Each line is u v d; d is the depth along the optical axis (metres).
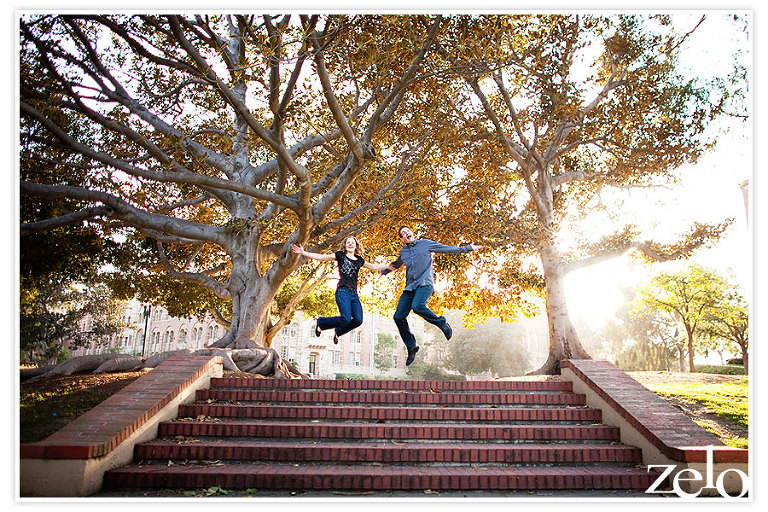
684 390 9.81
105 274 16.52
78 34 9.13
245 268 11.24
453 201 12.93
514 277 13.51
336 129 10.59
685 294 26.44
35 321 31.36
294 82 7.12
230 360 8.88
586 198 15.55
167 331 62.78
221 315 18.91
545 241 11.76
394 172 12.34
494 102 13.53
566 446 5.60
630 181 14.00
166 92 11.87
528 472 4.85
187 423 5.80
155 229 9.95
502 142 12.01
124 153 10.76
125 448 5.01
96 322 36.66
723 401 8.37
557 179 13.62
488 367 53.59
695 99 12.29
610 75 13.40
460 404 6.93
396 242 12.67
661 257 12.77
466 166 12.30
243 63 8.51
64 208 11.77
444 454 5.18
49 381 7.83
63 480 4.27
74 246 12.91
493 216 12.33
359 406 6.83
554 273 11.99
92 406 6.36
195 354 8.91
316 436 5.71
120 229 13.65
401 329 6.97
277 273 10.70
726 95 11.88
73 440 4.62
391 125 11.99
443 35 9.58
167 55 9.71
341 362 60.31
